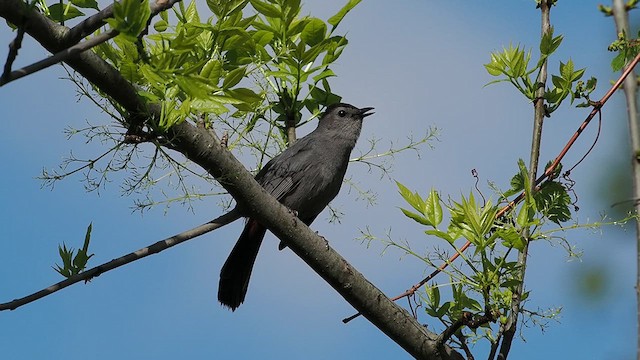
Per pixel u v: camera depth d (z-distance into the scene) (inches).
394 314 297.4
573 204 307.6
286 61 317.1
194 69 220.4
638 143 191.2
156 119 251.3
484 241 274.2
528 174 303.4
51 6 280.5
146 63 228.8
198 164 268.1
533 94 314.2
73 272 265.1
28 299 254.2
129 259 269.3
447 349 295.3
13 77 187.6
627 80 197.0
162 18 279.3
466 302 294.0
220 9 256.7
